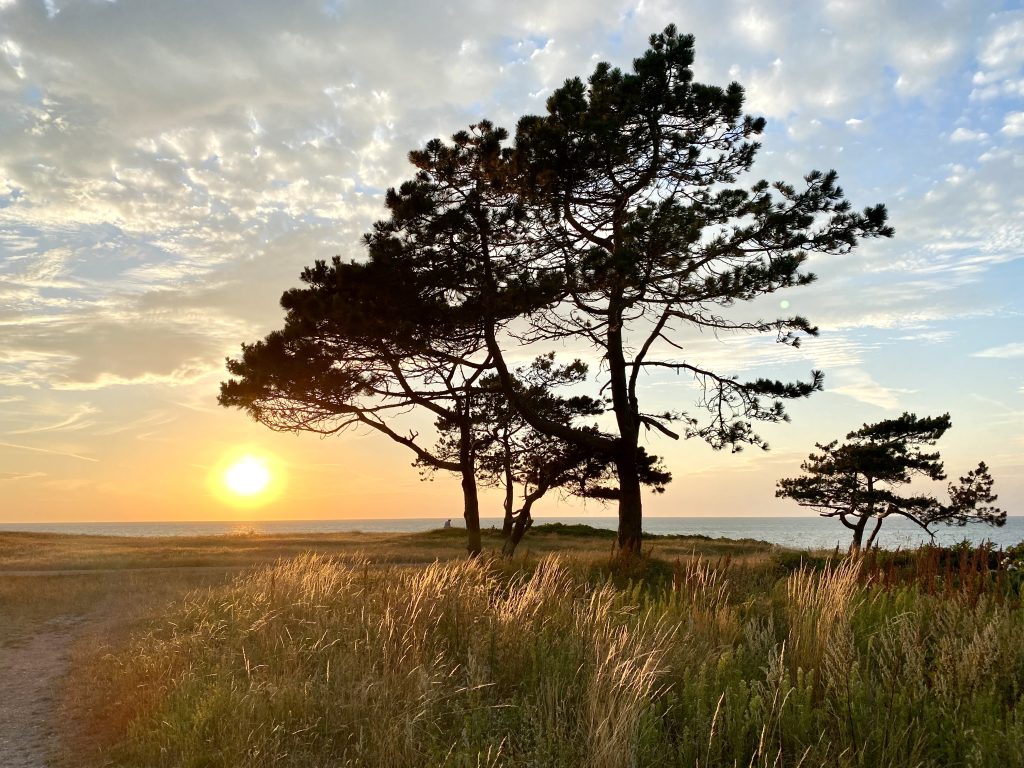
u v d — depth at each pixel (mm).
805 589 7312
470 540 24250
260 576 12352
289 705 5754
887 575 8461
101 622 12664
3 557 28734
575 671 5793
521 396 22172
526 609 7492
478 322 19859
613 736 4211
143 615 12070
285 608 9211
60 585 18188
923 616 6434
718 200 19281
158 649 8461
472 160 19781
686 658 5848
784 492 38969
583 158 18188
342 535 53062
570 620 7434
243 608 9672
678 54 18844
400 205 19375
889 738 4137
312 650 7137
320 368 21594
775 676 4945
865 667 5277
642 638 5914
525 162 18641
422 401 23078
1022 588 7367
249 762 4875
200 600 12016
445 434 27500
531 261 19875
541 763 4312
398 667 6344
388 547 35531
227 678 6633
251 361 22016
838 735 4363
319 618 8297
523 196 19312
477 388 22656
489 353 21438
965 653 4961
